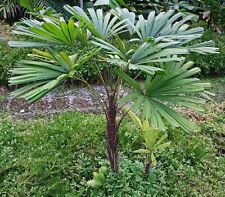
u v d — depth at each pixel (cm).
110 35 233
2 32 463
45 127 315
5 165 270
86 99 379
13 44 219
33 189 254
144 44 209
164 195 254
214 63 433
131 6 492
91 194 249
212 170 282
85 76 395
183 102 209
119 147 289
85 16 234
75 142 295
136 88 211
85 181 260
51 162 275
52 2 493
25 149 291
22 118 349
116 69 219
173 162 280
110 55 227
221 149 312
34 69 214
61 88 394
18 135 304
